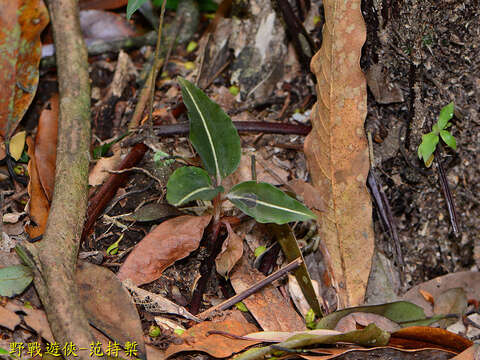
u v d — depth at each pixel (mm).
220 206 608
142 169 629
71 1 660
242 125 648
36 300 591
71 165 615
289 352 580
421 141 632
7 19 644
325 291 628
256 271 620
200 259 617
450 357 587
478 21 609
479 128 627
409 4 610
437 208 640
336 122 619
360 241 622
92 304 588
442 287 628
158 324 597
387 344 589
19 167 643
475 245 640
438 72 621
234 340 589
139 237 621
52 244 585
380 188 640
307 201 628
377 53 623
